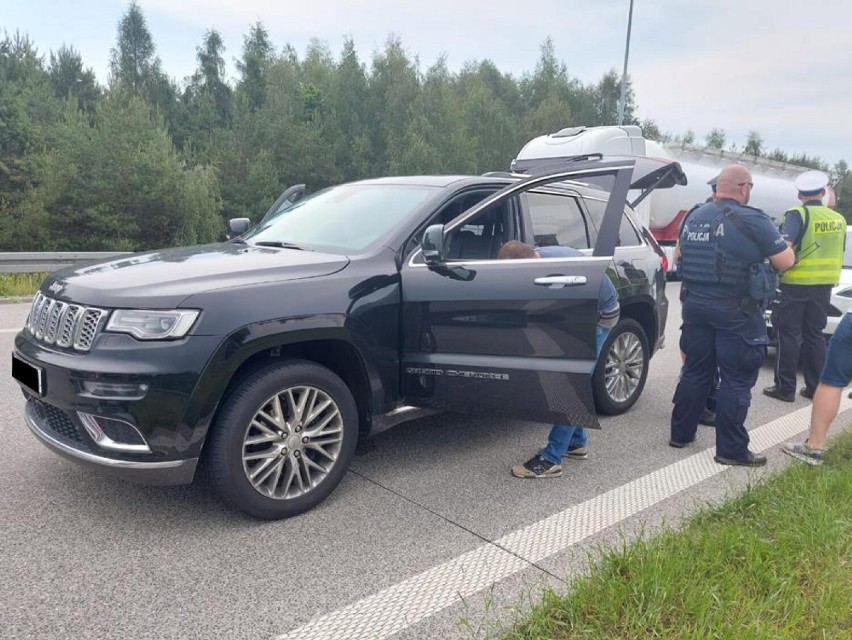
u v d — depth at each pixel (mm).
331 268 3559
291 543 3193
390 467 4137
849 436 4652
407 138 45938
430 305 3764
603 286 3801
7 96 38000
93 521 3334
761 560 2846
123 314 3029
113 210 31688
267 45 70438
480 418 5059
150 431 2998
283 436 3383
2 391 5207
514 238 4461
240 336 3127
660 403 5742
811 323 5855
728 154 17641
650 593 2582
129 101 34031
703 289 4305
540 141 13875
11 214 32219
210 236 34125
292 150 44125
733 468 4281
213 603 2705
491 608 2709
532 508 3639
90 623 2557
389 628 2574
